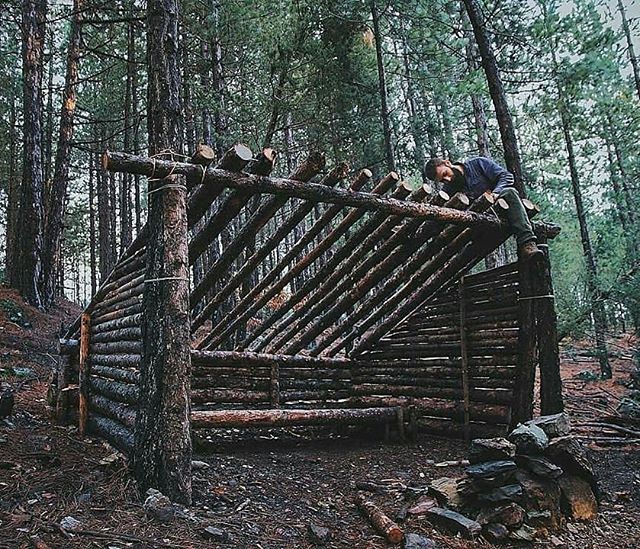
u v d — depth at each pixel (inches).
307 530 133.3
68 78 567.8
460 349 266.8
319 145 575.2
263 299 256.2
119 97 772.0
